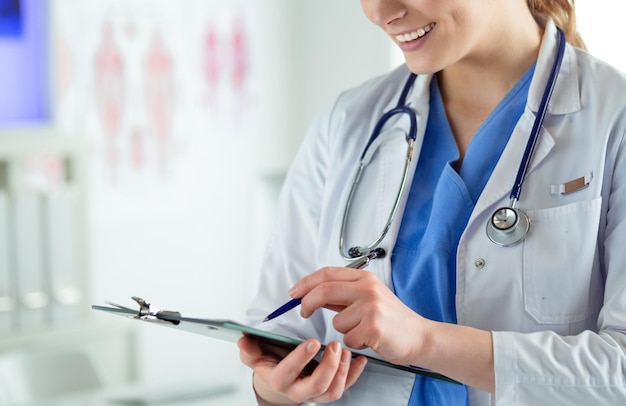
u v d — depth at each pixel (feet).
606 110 4.31
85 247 11.62
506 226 4.25
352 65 13.98
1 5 11.34
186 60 14.01
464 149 4.72
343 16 14.03
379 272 4.58
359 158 4.96
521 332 4.24
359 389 4.55
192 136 14.15
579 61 4.62
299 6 14.83
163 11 13.74
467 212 4.47
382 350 3.78
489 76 4.62
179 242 14.07
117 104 13.43
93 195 13.25
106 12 13.24
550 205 4.27
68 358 9.30
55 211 11.27
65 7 12.85
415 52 4.13
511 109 4.59
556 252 4.18
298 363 3.86
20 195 10.98
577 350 3.92
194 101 14.14
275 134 14.94
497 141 4.58
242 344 4.18
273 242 5.25
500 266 4.27
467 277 4.34
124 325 11.72
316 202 5.15
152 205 13.80
